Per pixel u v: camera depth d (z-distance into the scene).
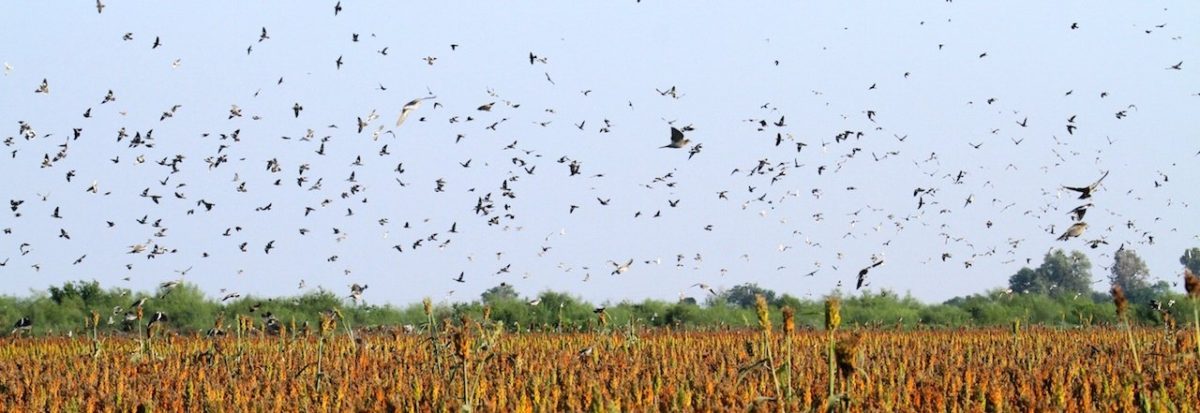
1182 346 34.47
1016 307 81.12
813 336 49.88
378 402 23.91
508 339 49.91
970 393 23.45
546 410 23.33
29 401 27.28
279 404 24.80
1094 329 59.34
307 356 38.22
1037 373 27.11
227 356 37.00
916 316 80.75
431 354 35.34
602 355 36.50
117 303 70.19
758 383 25.20
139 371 33.47
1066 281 132.88
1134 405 22.48
